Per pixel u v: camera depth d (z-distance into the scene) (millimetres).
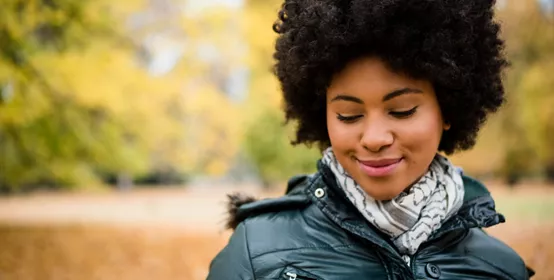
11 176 8969
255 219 1507
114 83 8492
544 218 11359
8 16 6887
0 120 7078
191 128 20141
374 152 1292
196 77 16172
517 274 1530
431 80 1303
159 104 11086
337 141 1332
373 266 1374
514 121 18234
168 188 35469
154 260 7863
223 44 14977
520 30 17500
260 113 19250
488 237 1601
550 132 18094
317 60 1326
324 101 1528
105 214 16703
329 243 1411
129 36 9820
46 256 7996
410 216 1378
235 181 35562
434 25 1310
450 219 1468
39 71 7430
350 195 1395
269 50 14539
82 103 8102
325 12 1328
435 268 1409
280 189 21828
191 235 10922
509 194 19531
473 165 19391
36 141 8242
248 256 1416
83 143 8531
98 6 8211
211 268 1508
